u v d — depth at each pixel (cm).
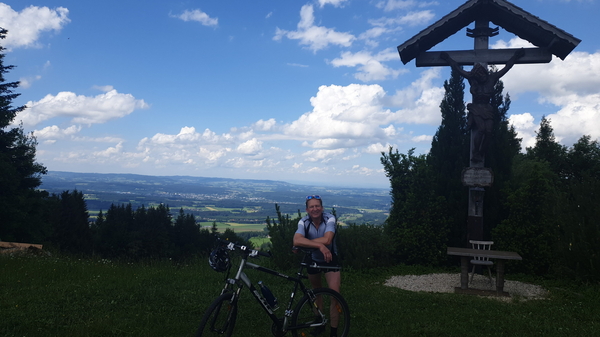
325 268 439
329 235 439
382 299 676
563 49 923
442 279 887
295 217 1060
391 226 1089
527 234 926
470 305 634
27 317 507
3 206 2803
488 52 979
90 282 736
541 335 490
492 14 983
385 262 1020
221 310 409
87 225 4678
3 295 609
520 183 1070
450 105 1167
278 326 432
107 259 1205
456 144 1141
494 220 1029
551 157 3025
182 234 5053
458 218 1047
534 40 978
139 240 4353
